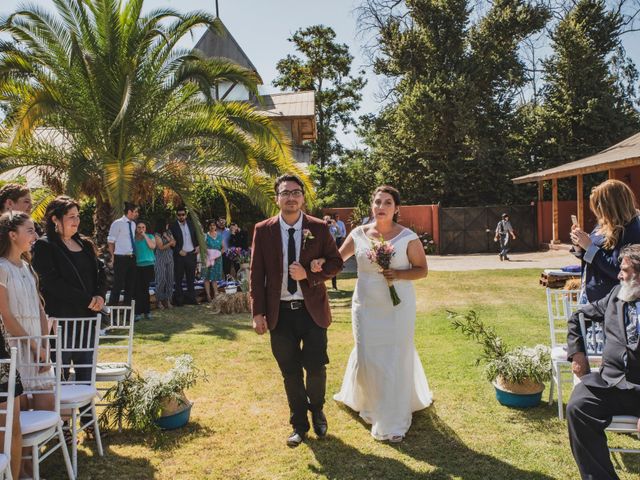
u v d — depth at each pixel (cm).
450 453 391
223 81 1212
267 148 1157
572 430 321
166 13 1138
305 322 414
